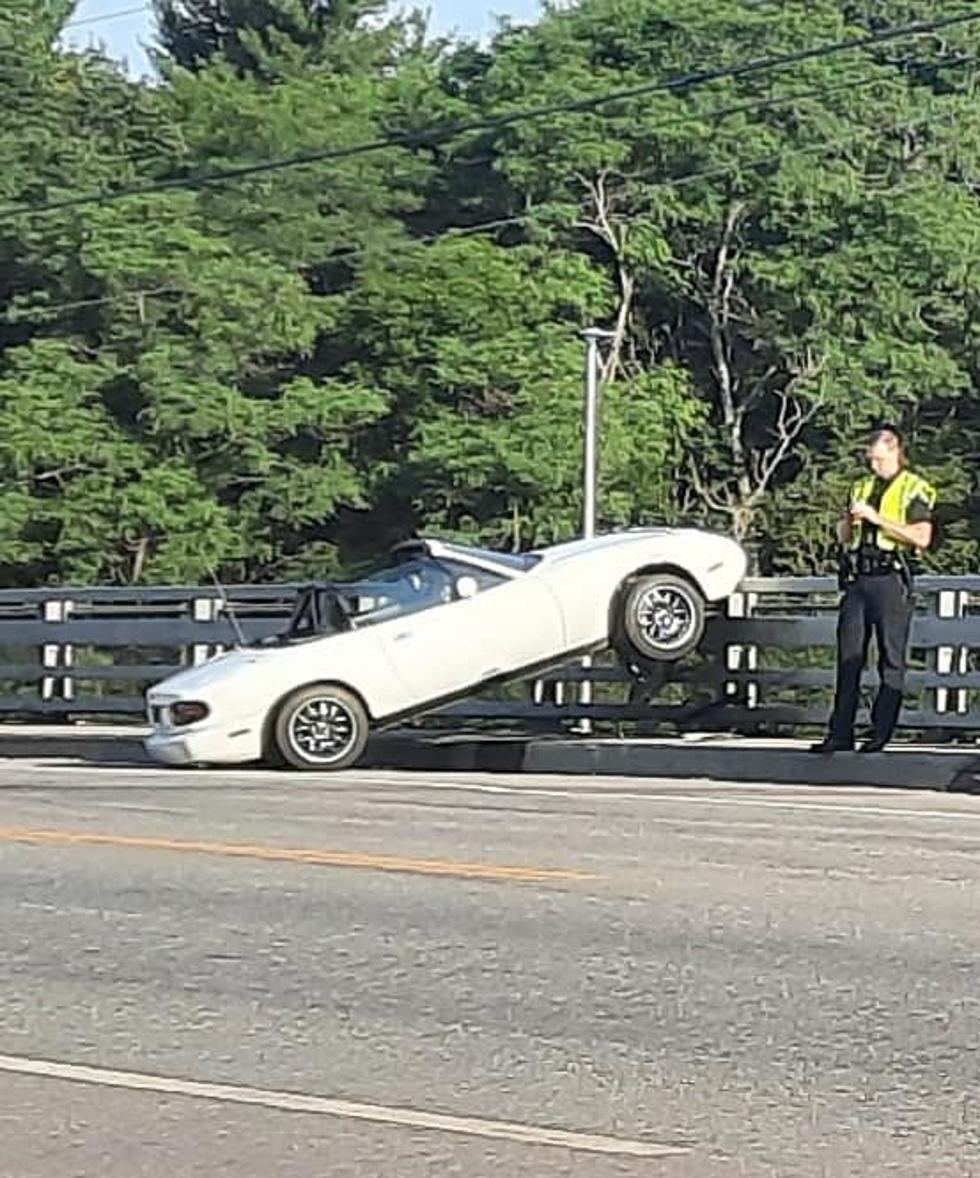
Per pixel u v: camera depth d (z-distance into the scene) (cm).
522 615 1664
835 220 5403
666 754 1653
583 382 4831
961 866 1094
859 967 848
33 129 5072
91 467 4709
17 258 5019
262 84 5962
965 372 5484
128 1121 644
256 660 1652
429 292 4881
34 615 2255
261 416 4716
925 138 5656
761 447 5584
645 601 1677
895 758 1540
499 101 5444
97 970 857
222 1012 785
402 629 1661
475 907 979
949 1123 637
